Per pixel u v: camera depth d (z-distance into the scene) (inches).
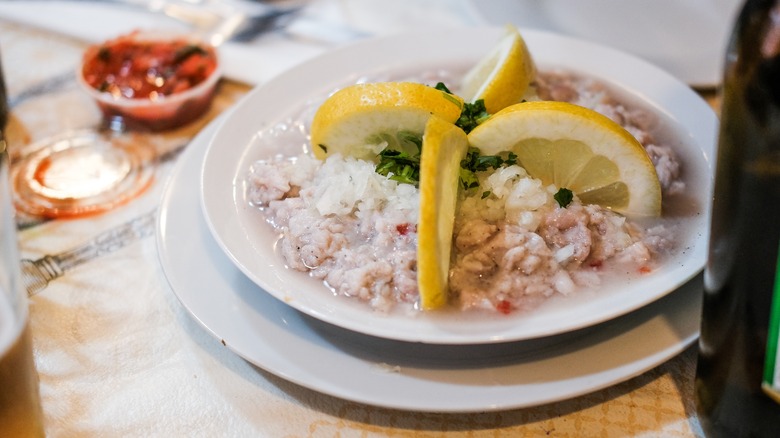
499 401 12.1
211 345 14.1
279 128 16.6
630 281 13.2
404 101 13.9
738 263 10.7
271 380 13.5
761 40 10.1
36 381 12.2
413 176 14.2
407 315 12.8
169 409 13.2
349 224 14.3
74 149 18.4
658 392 13.0
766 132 10.0
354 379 12.5
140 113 18.5
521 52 15.5
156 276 15.4
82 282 15.3
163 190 15.7
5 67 21.0
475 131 13.8
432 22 21.6
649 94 16.9
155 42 20.2
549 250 13.5
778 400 10.8
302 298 13.0
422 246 12.3
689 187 15.0
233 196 15.1
